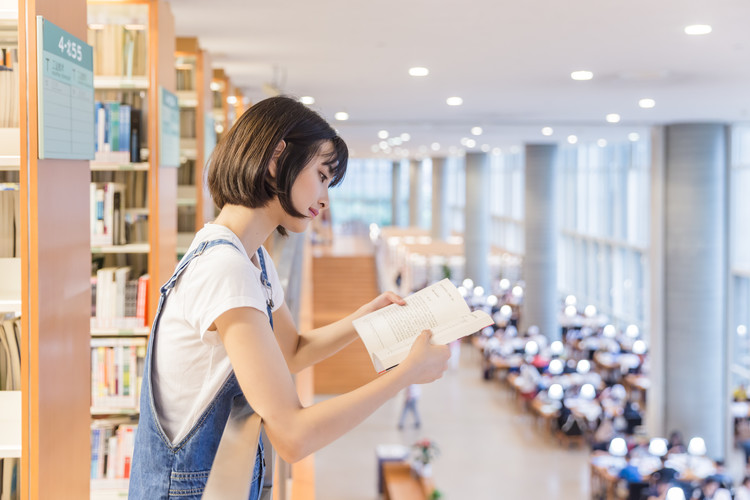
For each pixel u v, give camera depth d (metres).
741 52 6.97
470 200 24.44
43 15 2.77
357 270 23.50
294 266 5.22
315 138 1.25
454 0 5.13
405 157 32.97
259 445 1.29
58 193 2.96
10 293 2.80
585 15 5.54
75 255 3.18
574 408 13.81
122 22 4.85
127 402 4.57
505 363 17.44
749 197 12.87
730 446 13.16
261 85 9.95
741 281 13.04
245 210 1.25
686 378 12.63
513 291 25.31
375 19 5.78
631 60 7.44
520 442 14.10
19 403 2.78
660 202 12.80
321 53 7.36
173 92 5.32
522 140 18.88
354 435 14.51
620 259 20.30
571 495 11.77
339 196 47.81
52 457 2.92
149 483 1.15
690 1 5.09
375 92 10.15
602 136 17.02
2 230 2.82
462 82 9.11
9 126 2.81
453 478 12.35
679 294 12.66
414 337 1.31
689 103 10.58
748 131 12.94
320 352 1.58
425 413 15.83
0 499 2.85
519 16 5.60
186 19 5.88
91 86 3.32
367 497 11.90
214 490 0.92
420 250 30.00
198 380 1.15
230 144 1.23
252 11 5.58
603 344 18.27
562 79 8.71
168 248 5.12
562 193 24.70
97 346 4.57
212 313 1.10
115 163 4.75
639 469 11.21
